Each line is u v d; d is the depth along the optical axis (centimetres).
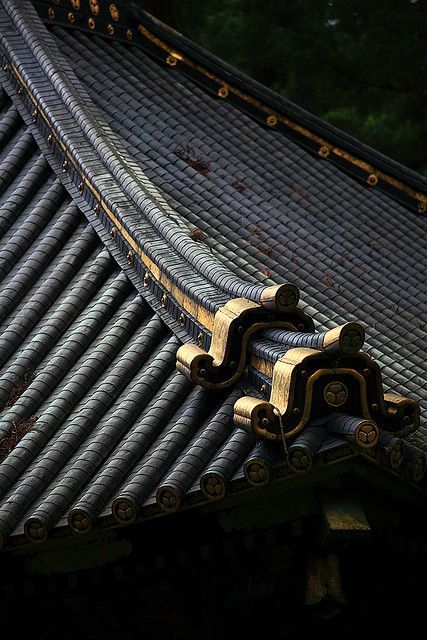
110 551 1002
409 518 964
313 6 2995
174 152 1616
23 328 1230
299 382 859
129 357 1131
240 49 3020
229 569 991
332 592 937
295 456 855
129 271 1221
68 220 1329
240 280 1040
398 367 1383
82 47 1748
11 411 1127
